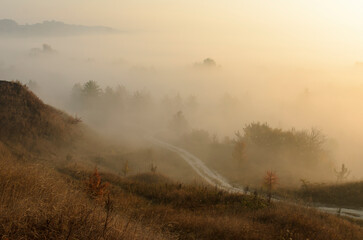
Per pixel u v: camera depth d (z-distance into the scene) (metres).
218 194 20.16
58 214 4.49
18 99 43.62
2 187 5.30
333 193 26.92
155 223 8.86
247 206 17.11
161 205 17.55
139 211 12.00
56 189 6.24
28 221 4.23
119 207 10.09
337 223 13.68
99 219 4.91
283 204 17.36
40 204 4.77
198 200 18.95
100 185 12.27
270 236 9.55
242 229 10.09
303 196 27.95
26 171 6.86
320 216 14.76
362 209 23.58
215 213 15.05
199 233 9.59
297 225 11.36
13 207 4.48
